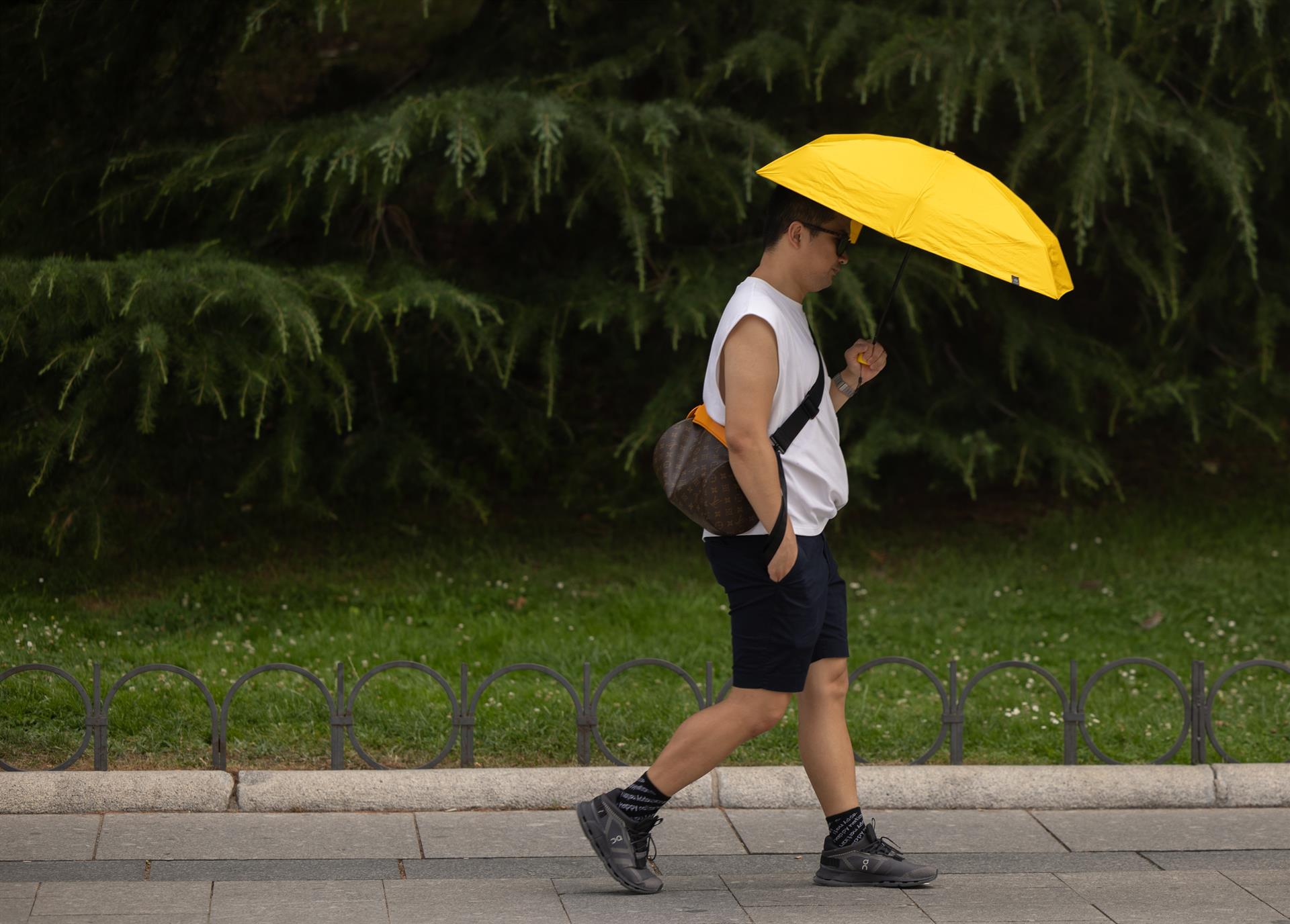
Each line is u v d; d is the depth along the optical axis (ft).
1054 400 59.82
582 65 56.95
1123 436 72.69
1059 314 59.26
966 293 51.24
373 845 31.12
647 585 53.88
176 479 55.21
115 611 48.91
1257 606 52.21
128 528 56.03
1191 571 56.13
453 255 60.03
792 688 27.50
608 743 37.40
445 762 36.37
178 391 48.70
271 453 51.39
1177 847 31.86
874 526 63.05
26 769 34.86
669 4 56.44
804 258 27.63
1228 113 54.85
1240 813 34.30
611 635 47.73
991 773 34.86
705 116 52.29
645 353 59.31
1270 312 57.62
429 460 55.57
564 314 54.34
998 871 30.27
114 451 51.60
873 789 34.53
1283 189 58.95
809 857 31.09
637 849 28.40
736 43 55.36
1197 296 57.72
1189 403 57.47
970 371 60.39
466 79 56.44
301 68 64.90
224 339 46.26
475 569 55.36
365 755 34.60
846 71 54.49
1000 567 57.00
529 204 55.36
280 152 50.57
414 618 49.24
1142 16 51.01
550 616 49.70
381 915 26.86
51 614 48.16
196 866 29.50
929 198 26.50
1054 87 51.88
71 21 54.08
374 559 56.24
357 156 47.42
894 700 41.98
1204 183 52.29
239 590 51.21
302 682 41.32
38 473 49.57
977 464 57.88
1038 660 46.78
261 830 31.83
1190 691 38.24
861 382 30.37
